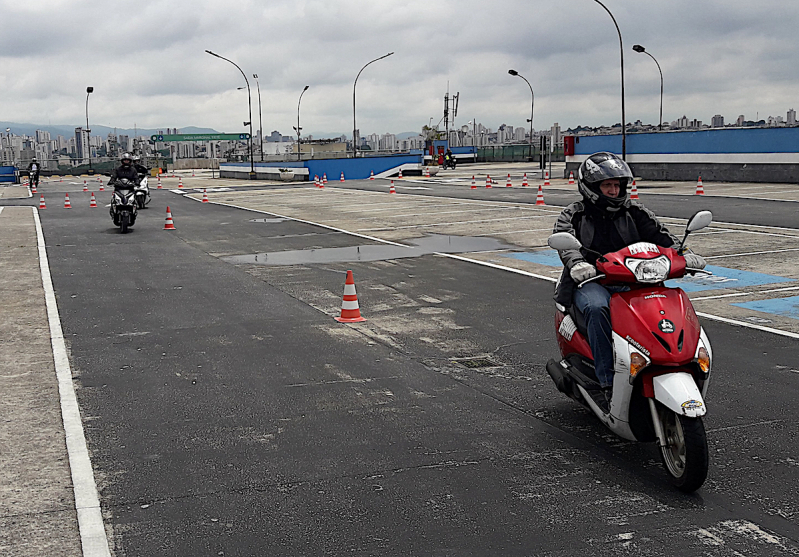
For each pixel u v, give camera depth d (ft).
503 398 23.26
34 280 45.62
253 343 30.19
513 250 54.90
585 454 18.85
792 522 15.21
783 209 77.41
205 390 24.39
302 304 37.50
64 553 14.35
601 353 17.78
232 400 23.39
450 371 26.16
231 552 14.37
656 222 19.43
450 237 63.21
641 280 16.75
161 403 23.16
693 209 80.02
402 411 22.22
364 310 35.91
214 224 78.28
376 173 202.28
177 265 50.70
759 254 49.49
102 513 15.98
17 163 242.17
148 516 15.85
